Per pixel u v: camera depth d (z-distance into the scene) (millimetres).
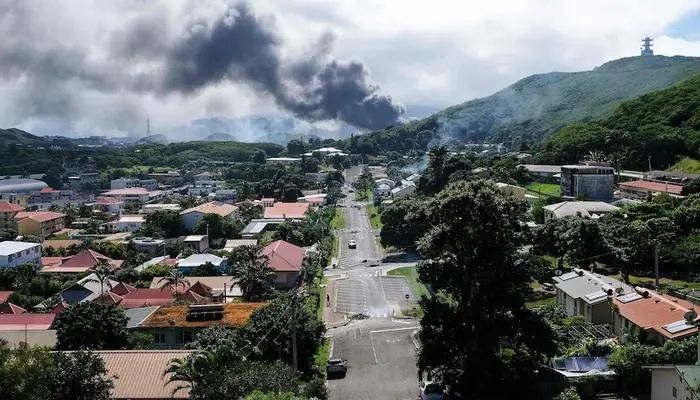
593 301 61531
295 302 55312
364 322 79438
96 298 84625
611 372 46812
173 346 65562
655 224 87438
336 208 191875
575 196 138000
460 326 52938
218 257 113875
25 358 36344
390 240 131625
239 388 40719
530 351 52406
